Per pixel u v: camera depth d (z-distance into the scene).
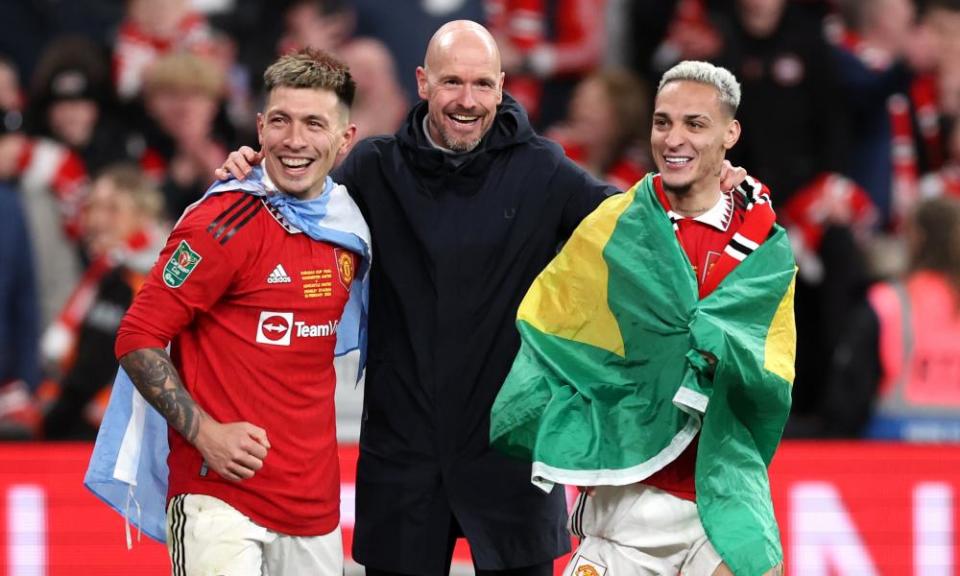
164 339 16.66
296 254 16.98
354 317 18.16
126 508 17.67
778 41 28.44
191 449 16.95
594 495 17.59
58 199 28.47
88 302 27.05
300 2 29.58
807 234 28.27
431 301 18.36
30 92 29.55
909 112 29.08
